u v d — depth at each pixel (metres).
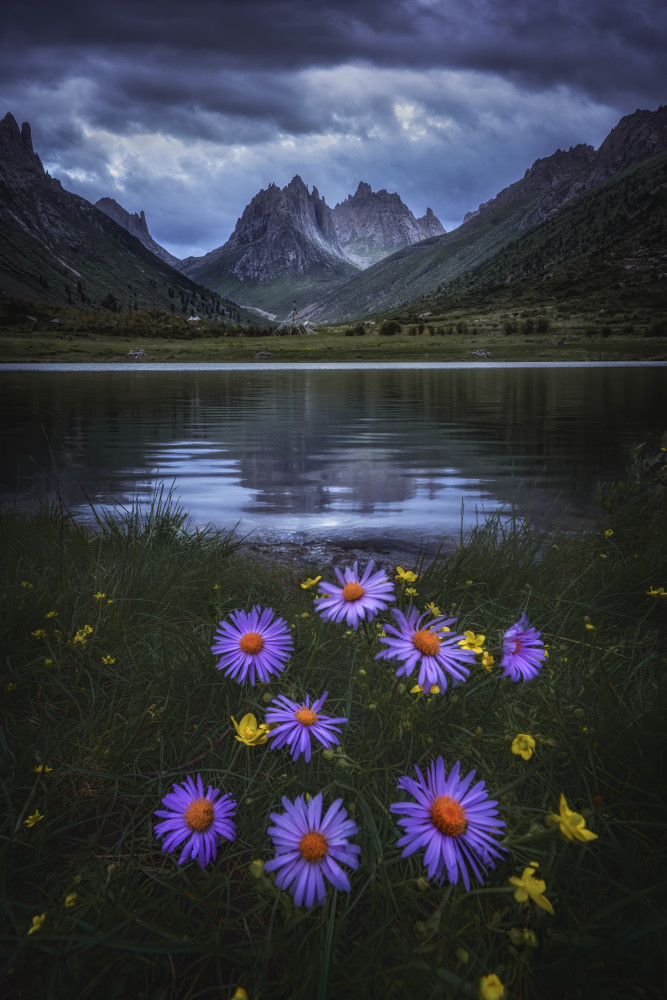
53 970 0.77
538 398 19.22
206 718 1.40
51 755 1.23
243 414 14.55
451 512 4.95
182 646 1.68
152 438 10.02
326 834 0.68
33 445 9.02
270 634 1.00
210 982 0.82
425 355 80.94
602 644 1.64
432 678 0.83
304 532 4.29
